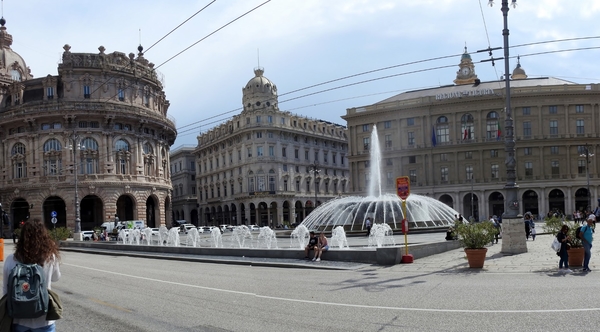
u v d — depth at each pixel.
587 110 87.38
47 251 6.04
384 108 95.69
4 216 43.72
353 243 32.91
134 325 10.47
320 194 111.38
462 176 90.06
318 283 15.71
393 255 20.27
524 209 88.00
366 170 97.81
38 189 71.31
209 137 117.00
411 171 93.62
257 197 97.50
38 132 72.12
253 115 99.06
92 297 14.38
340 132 120.81
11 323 5.71
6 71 80.88
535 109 87.69
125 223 65.62
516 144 87.31
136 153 76.44
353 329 9.34
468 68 101.50
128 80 76.44
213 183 114.44
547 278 15.05
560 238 16.98
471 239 18.23
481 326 9.22
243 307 11.84
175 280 17.56
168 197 85.12
